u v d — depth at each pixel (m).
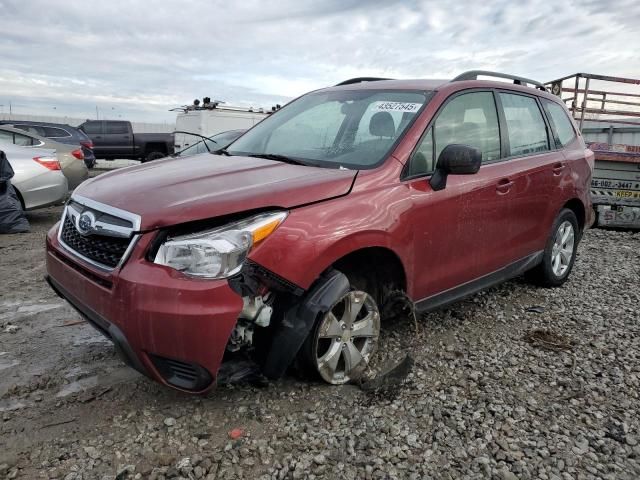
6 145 8.18
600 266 6.25
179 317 2.40
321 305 2.81
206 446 2.59
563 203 4.92
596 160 8.22
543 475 2.45
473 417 2.88
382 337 3.88
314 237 2.73
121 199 2.73
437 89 3.77
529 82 4.94
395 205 3.14
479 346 3.82
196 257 2.44
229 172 3.09
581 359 3.65
